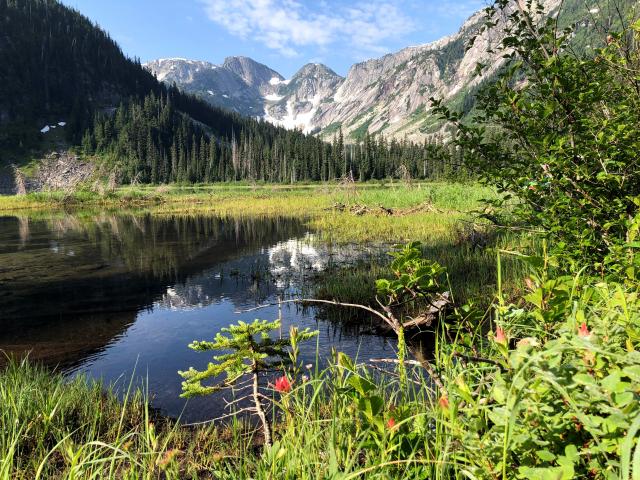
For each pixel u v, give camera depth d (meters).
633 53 3.66
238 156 140.25
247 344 3.55
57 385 5.18
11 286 12.37
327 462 2.22
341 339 7.28
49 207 54.28
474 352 2.40
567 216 3.82
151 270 14.37
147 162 138.38
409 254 2.49
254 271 13.55
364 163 112.44
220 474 3.01
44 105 163.88
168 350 7.41
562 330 1.80
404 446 1.90
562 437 1.41
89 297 11.10
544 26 3.83
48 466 3.62
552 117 3.89
